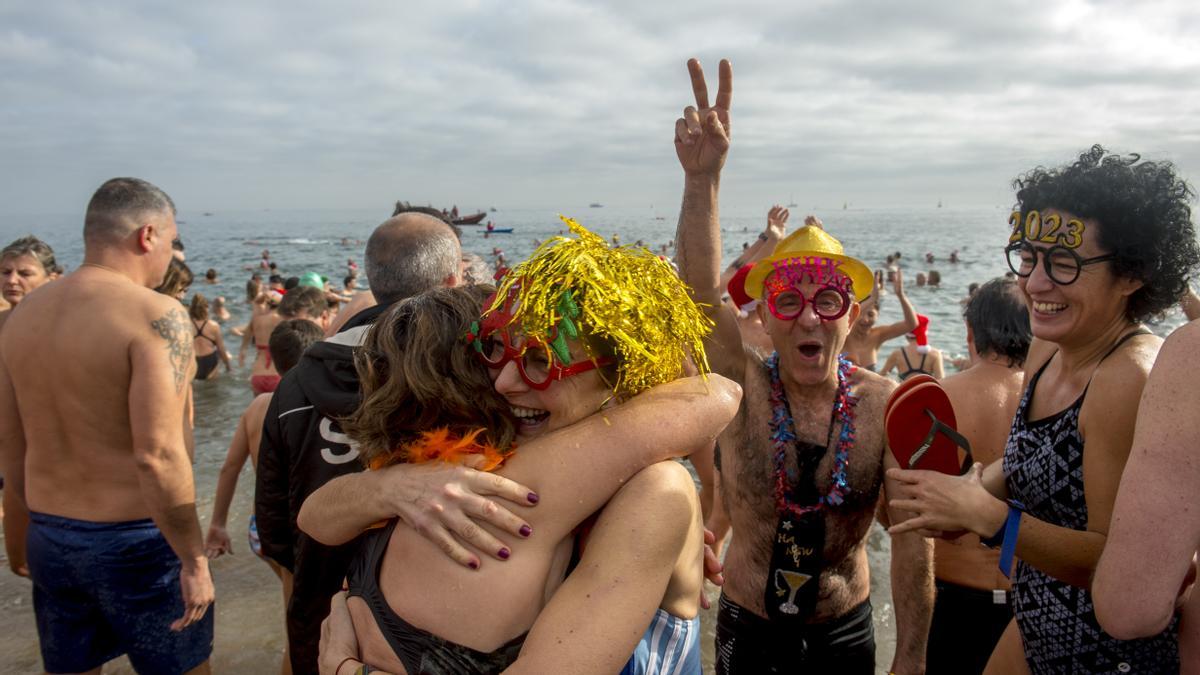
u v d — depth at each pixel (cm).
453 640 123
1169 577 136
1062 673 189
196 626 299
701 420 136
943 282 2297
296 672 235
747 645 261
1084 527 179
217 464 666
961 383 290
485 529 125
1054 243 176
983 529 179
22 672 360
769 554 256
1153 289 174
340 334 233
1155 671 178
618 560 121
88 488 279
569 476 127
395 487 134
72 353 271
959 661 287
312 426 222
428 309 143
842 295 238
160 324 275
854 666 259
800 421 256
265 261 3478
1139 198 167
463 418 139
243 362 1082
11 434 294
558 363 130
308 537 223
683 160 237
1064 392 188
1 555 474
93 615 295
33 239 552
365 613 136
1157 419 139
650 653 135
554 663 112
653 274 139
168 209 297
